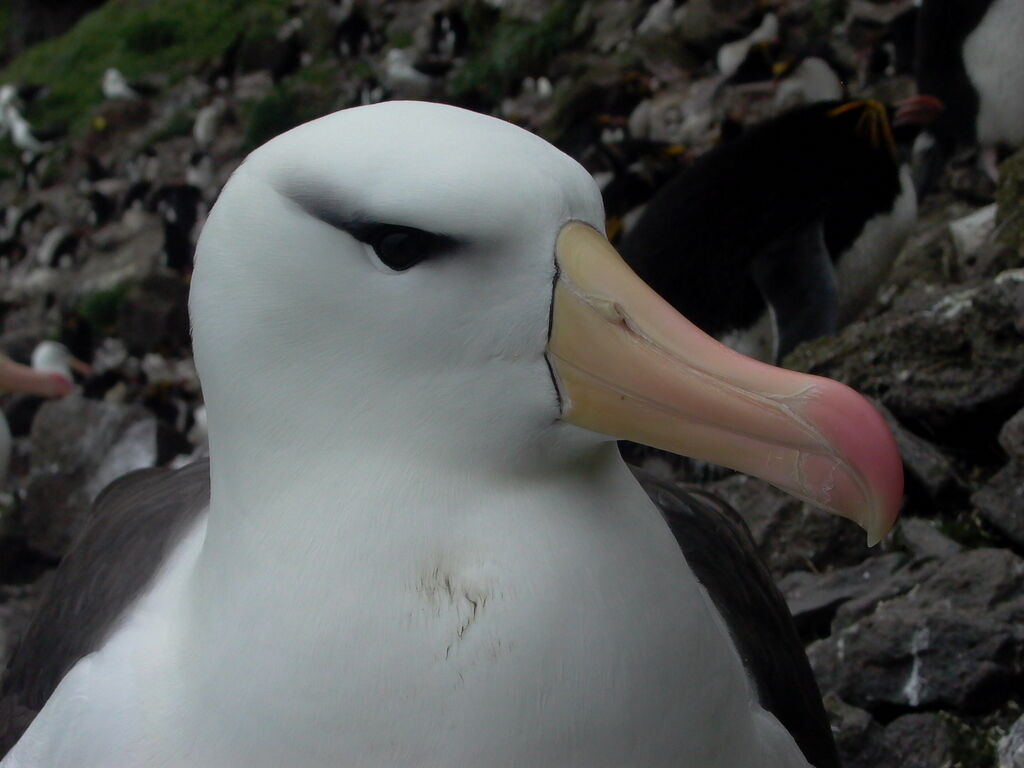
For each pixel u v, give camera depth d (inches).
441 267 18.1
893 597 32.0
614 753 18.7
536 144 18.6
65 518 60.9
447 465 18.6
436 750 18.3
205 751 19.1
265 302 18.5
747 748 20.5
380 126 18.4
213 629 19.1
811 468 17.5
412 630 18.3
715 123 73.7
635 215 63.4
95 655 21.4
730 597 24.5
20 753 20.9
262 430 18.8
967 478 35.4
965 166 59.7
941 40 58.7
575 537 18.6
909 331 36.7
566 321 18.3
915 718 29.6
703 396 17.8
